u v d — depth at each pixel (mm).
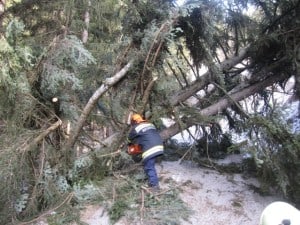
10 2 6180
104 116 5449
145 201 4383
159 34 4301
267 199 4652
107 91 4863
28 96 4570
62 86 4973
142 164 5086
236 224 4152
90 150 5281
